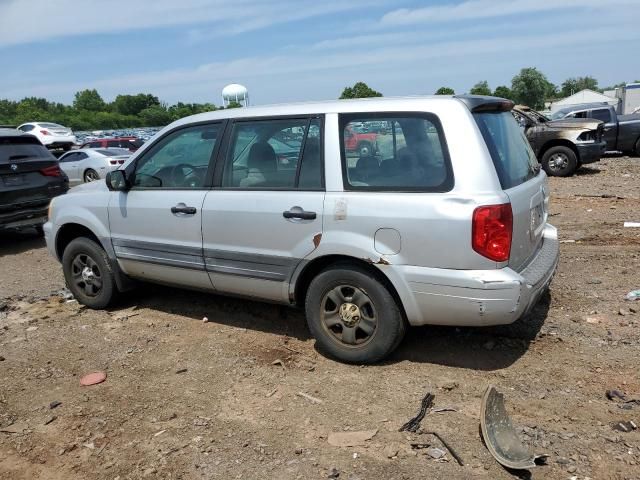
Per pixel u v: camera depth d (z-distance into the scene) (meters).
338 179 4.02
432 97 3.93
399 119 3.88
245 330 4.97
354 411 3.58
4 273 7.51
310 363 4.27
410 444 3.21
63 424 3.62
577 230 8.11
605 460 2.99
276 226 4.22
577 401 3.56
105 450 3.32
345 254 3.96
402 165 3.83
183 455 3.23
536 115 15.02
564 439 3.18
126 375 4.25
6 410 3.83
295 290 4.30
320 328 4.25
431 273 3.69
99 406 3.82
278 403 3.73
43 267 7.74
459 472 2.95
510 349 4.31
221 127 4.63
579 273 6.04
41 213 8.98
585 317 4.84
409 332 4.68
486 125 3.89
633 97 45.03
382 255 3.82
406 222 3.72
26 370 4.40
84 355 4.63
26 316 5.63
